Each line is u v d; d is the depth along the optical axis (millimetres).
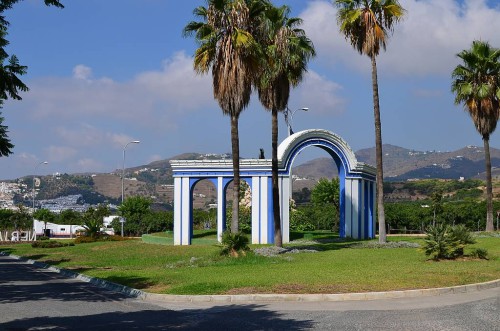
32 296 16281
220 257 24359
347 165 38438
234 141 27203
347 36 31953
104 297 16000
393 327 10578
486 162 40594
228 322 11578
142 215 67438
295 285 15758
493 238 35156
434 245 22562
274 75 28234
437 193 58656
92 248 38781
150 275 19891
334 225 57000
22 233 70125
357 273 18141
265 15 27359
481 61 39156
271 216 35250
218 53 26312
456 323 10867
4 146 23109
